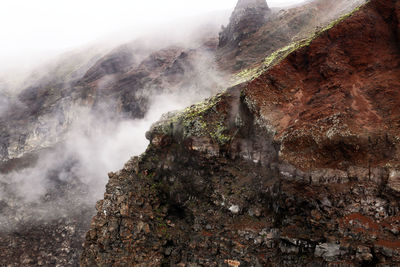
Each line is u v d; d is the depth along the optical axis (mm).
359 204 8531
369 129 8992
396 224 7871
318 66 11320
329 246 8266
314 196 9172
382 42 10602
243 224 10539
